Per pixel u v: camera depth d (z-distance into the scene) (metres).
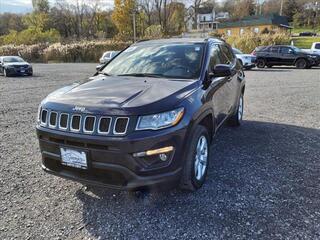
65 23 81.31
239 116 6.01
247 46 31.62
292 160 4.26
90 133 2.79
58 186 3.62
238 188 3.45
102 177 2.87
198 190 3.41
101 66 4.43
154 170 2.78
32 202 3.27
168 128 2.80
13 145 5.20
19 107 8.77
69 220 2.94
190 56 4.02
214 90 3.85
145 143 2.70
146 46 4.57
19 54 41.38
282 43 31.03
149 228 2.79
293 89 11.17
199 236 2.65
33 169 4.14
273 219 2.86
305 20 88.38
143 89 3.20
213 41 4.64
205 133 3.48
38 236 2.71
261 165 4.09
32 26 77.88
